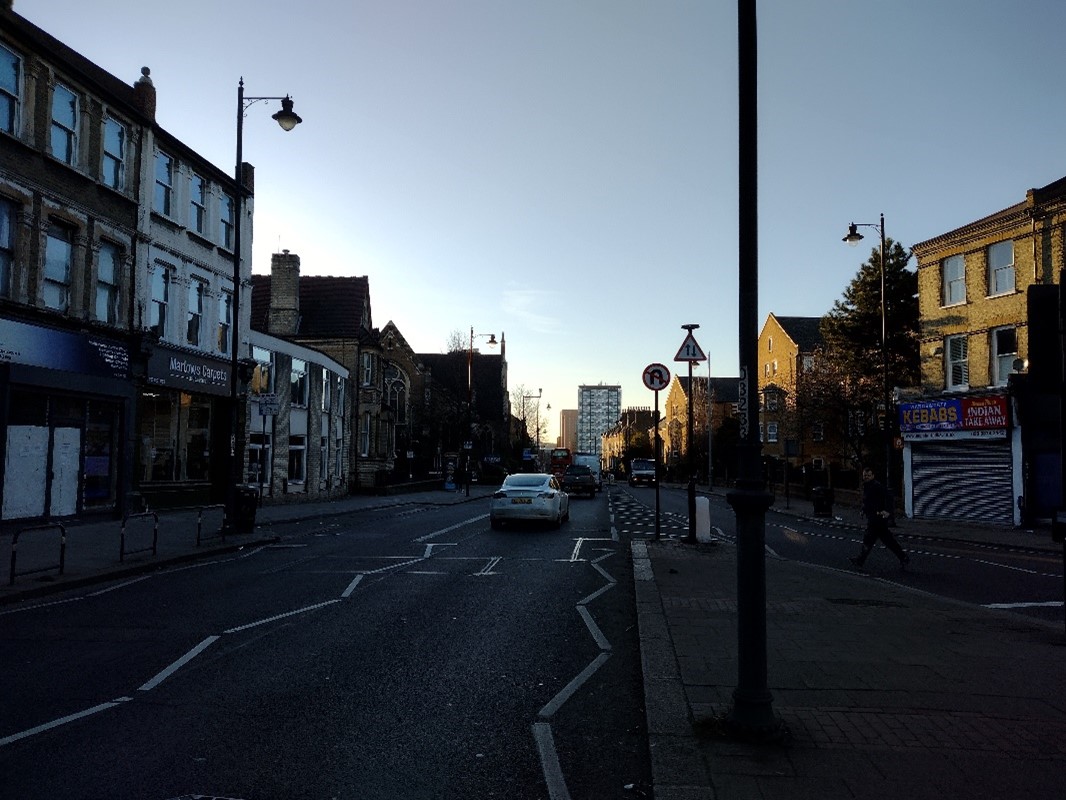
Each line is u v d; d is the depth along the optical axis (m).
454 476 52.88
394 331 56.41
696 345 16.56
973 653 7.10
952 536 22.38
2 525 17.03
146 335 21.41
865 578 11.81
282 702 5.99
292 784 4.46
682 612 9.03
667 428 99.44
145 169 22.22
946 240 28.81
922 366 30.12
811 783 4.21
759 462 4.96
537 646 7.88
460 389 61.72
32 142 17.86
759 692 4.89
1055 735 4.96
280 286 43.59
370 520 24.34
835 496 40.09
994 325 26.58
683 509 32.47
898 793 4.10
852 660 6.83
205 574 12.70
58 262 19.12
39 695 6.14
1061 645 7.42
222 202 27.11
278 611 9.58
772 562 13.67
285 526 21.91
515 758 4.92
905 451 30.66
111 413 20.92
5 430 16.88
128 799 4.22
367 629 8.58
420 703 6.01
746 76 5.17
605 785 4.51
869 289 42.81
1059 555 17.94
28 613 9.49
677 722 5.21
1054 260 24.36
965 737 4.92
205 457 26.16
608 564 13.89
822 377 42.47
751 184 5.13
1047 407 24.95
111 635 8.27
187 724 5.47
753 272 5.09
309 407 34.62
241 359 27.23
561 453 86.94
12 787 4.37
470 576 12.45
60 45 20.09
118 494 20.92
